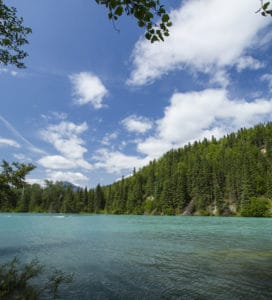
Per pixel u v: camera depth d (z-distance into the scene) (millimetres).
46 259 17750
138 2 3916
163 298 10211
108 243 25484
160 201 119250
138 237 30656
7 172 6332
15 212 145125
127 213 132875
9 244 24875
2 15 6777
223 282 12172
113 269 14867
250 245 23516
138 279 12805
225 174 113312
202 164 118750
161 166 165875
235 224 52719
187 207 111312
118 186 152875
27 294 9508
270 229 40625
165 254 19422
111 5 3918
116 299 10102
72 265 15906
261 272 13844
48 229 42156
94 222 62312
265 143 149500
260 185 102312
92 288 11398
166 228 43750
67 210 142875
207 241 26516
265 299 9977
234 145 166125
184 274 13641
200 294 10594
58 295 10422
